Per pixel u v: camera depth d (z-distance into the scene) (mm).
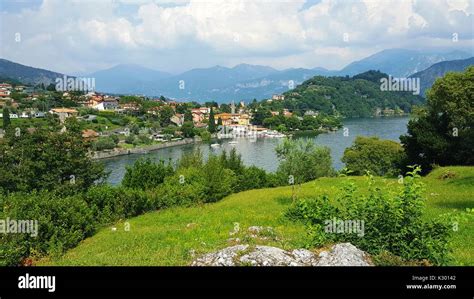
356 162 80062
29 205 23500
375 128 183250
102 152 121688
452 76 38031
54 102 168875
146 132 162750
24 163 40000
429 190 33656
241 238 17406
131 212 35219
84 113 162875
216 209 35062
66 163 41844
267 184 57844
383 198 11172
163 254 15539
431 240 10547
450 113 40969
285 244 15070
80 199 31266
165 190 38906
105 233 26969
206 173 42625
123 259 14367
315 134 180500
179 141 163125
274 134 191375
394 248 10797
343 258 10273
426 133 49250
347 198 11766
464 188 32625
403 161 54500
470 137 39094
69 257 19250
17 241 19266
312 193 37844
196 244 18297
